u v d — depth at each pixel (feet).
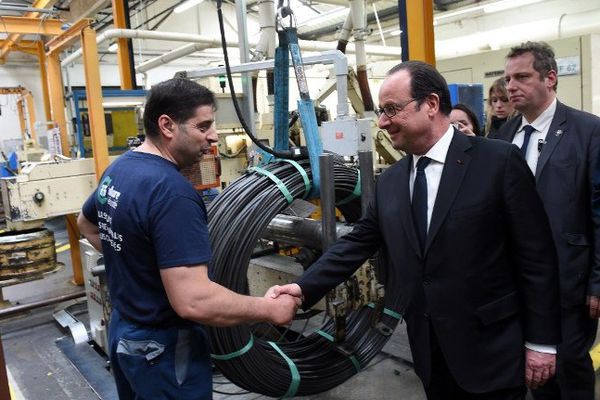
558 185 5.28
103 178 4.11
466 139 3.78
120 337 3.96
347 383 7.35
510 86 5.49
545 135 5.52
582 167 5.18
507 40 22.27
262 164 6.19
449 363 3.76
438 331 3.76
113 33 14.93
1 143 30.94
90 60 9.91
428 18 8.78
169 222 3.58
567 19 20.88
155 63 21.47
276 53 5.82
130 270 3.86
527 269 3.67
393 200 4.03
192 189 3.80
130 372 3.91
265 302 4.09
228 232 5.36
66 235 21.26
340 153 5.90
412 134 3.70
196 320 3.63
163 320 3.87
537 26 21.49
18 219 9.91
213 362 5.21
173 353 3.91
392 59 25.38
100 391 7.52
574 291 5.29
